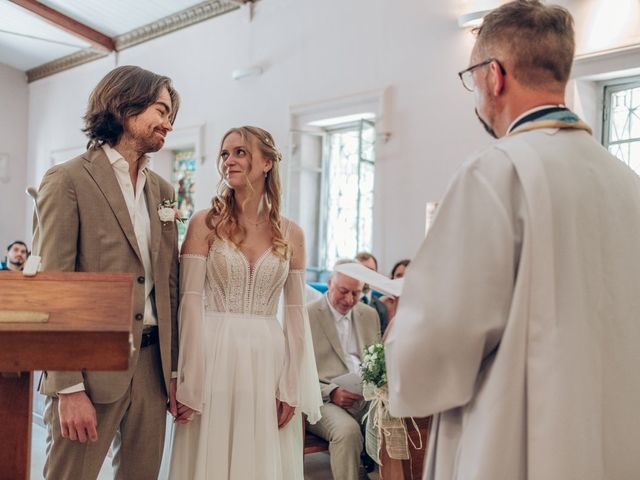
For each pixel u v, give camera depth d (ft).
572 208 3.94
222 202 7.63
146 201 6.99
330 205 21.74
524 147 4.06
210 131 24.79
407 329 3.93
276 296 7.77
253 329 7.46
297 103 21.29
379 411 9.05
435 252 4.03
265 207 7.80
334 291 12.56
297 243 8.04
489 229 3.87
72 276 4.28
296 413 7.91
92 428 6.03
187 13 25.62
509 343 3.79
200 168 25.09
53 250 6.11
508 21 4.32
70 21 28.50
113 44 29.96
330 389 11.72
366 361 9.42
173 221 7.18
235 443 7.11
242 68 23.18
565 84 4.36
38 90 35.60
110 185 6.52
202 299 7.38
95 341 3.78
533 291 3.81
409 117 17.94
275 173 7.82
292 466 7.74
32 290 4.12
